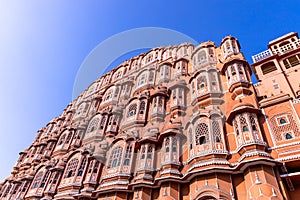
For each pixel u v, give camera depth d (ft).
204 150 42.78
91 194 52.01
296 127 38.04
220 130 45.09
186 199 40.88
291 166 35.40
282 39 76.28
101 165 60.49
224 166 38.37
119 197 47.37
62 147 80.84
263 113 43.14
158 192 45.24
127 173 50.44
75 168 63.36
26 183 78.48
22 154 109.09
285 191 32.53
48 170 73.77
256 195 32.19
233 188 36.78
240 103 45.37
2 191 87.45
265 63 65.72
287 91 53.57
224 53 66.08
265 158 34.58
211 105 52.03
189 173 40.32
